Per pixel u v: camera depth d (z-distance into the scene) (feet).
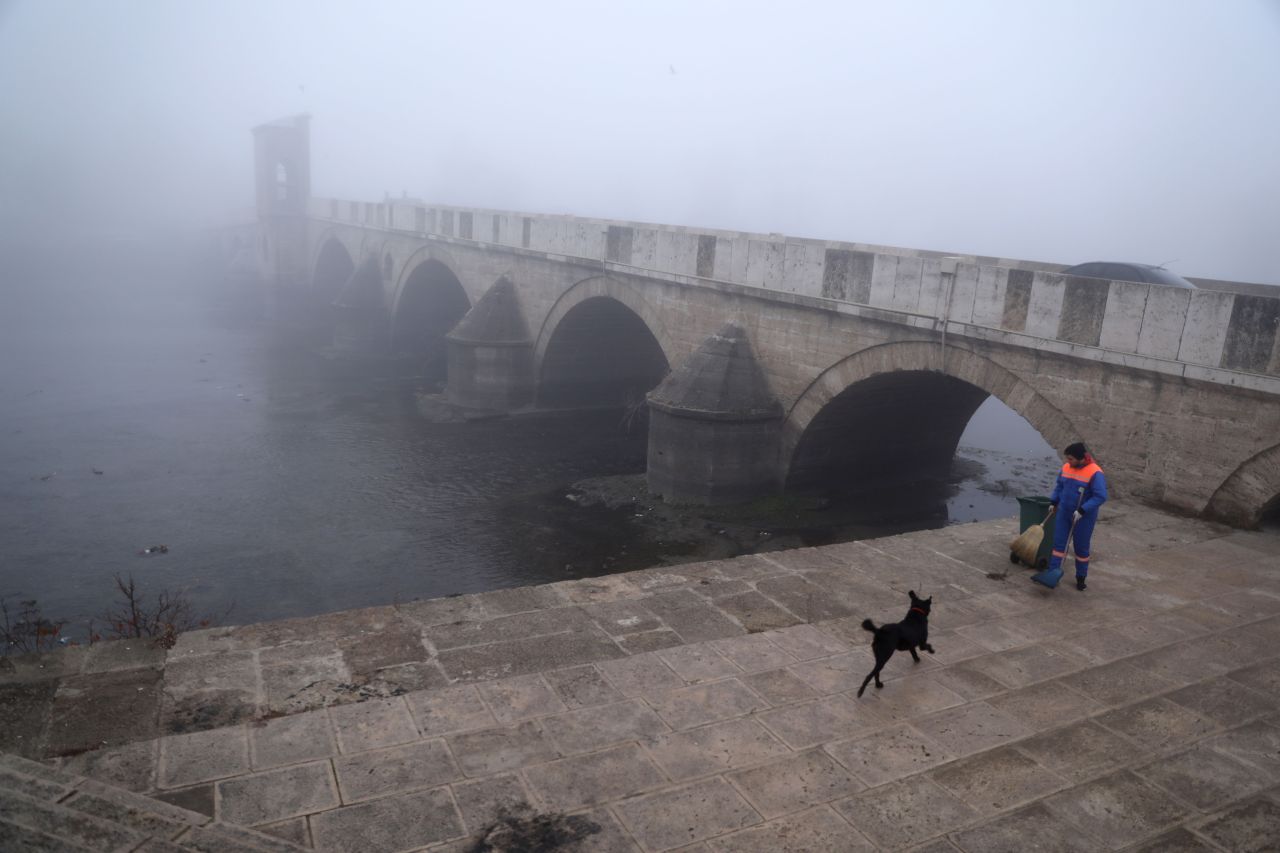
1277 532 37.06
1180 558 32.19
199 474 82.53
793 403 70.18
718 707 20.61
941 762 18.89
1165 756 19.44
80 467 83.61
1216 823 17.31
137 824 15.16
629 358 112.57
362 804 16.75
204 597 56.95
